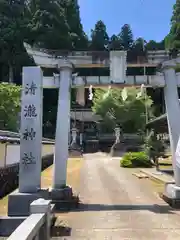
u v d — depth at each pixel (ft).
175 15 163.53
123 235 19.94
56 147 29.37
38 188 25.21
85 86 30.99
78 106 158.61
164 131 61.87
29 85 26.94
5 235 21.22
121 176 54.75
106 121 137.08
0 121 98.48
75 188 40.75
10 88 101.04
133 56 30.60
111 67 30.45
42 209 15.76
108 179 50.60
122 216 24.94
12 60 157.58
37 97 26.78
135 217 24.58
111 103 129.59
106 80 30.63
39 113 26.55
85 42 200.44
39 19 159.63
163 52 30.35
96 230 21.08
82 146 150.92
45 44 157.48
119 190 39.19
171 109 29.35
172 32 152.25
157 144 64.13
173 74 29.89
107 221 23.40
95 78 30.73
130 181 48.19
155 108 153.07
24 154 25.79
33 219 13.84
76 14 202.69
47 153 81.20
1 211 28.50
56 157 29.27
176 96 29.50
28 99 26.78
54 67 30.55
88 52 30.30
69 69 30.04
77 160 96.63
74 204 27.96
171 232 20.56
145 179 50.47
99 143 158.71
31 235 11.49
